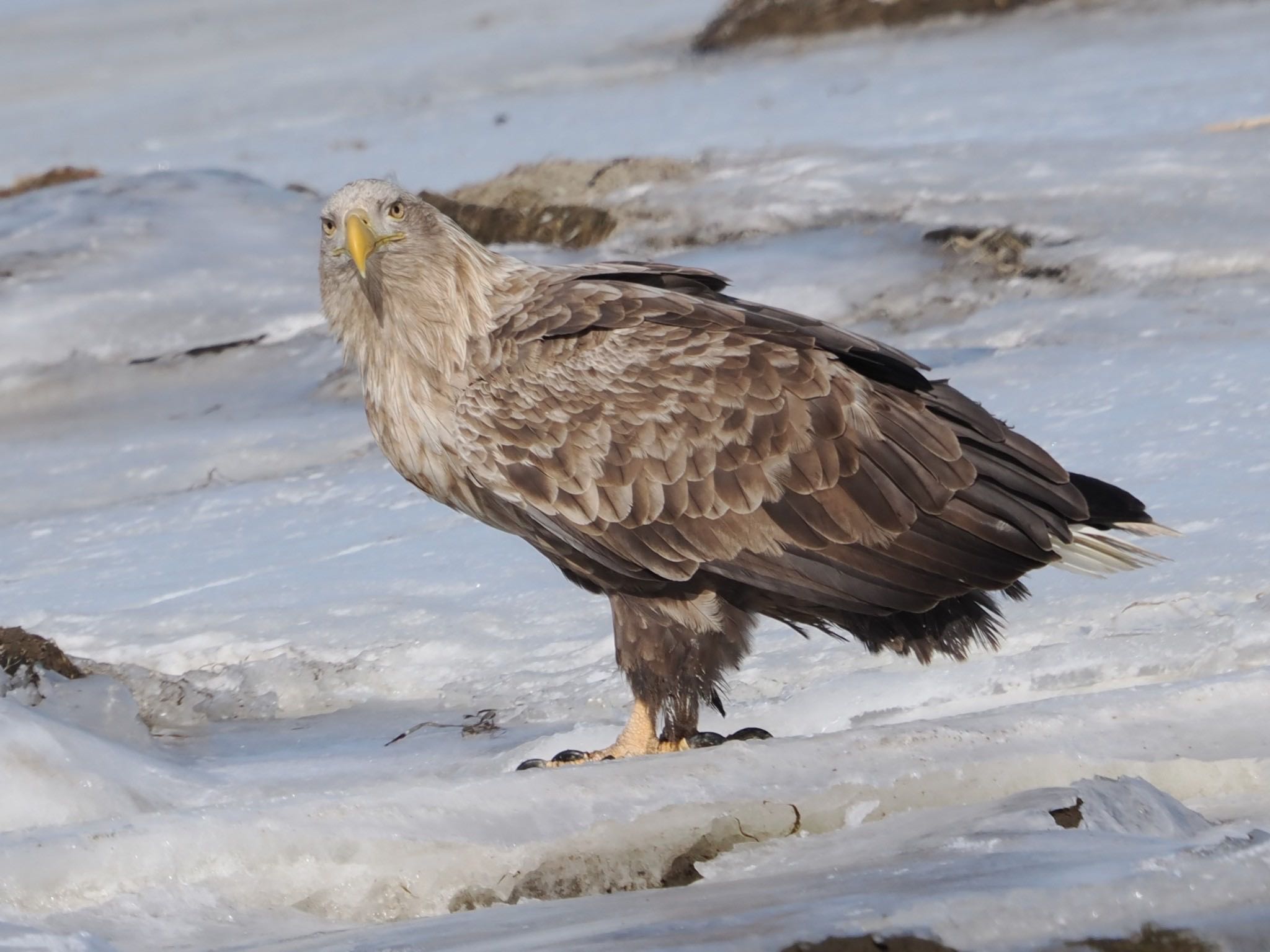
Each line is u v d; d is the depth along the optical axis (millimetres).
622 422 10375
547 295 10883
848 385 10133
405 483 17797
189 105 51812
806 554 10133
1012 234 22188
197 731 12758
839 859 8297
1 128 51594
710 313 10547
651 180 26438
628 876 8609
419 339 10812
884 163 25922
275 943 7844
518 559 14922
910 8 45000
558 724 11812
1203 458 14031
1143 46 38562
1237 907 7332
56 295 25234
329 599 14453
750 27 46250
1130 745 9156
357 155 38781
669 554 10352
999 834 8109
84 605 15141
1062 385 16891
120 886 8320
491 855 8484
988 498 10000
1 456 21500
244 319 24500
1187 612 11211
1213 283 20156
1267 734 9156
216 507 17969
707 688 10672
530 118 40688
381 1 71938
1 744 10219
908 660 11648
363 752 11695
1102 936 7215
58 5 81875
